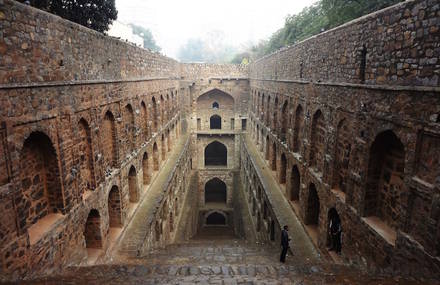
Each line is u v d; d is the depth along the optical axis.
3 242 6.00
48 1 13.13
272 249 13.32
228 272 7.30
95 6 15.92
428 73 6.11
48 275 6.90
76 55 8.87
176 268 7.60
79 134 9.24
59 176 8.03
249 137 30.59
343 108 9.66
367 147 8.29
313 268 7.72
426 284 5.77
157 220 14.49
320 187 11.45
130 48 13.91
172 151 24.92
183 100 31.34
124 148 12.94
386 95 7.43
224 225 30.69
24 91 6.62
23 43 6.57
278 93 18.19
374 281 6.16
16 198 6.38
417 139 6.46
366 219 8.47
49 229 7.45
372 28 8.02
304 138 13.25
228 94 32.19
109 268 7.71
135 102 14.52
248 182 25.28
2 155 6.07
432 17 5.98
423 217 6.35
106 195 10.92
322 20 23.41
